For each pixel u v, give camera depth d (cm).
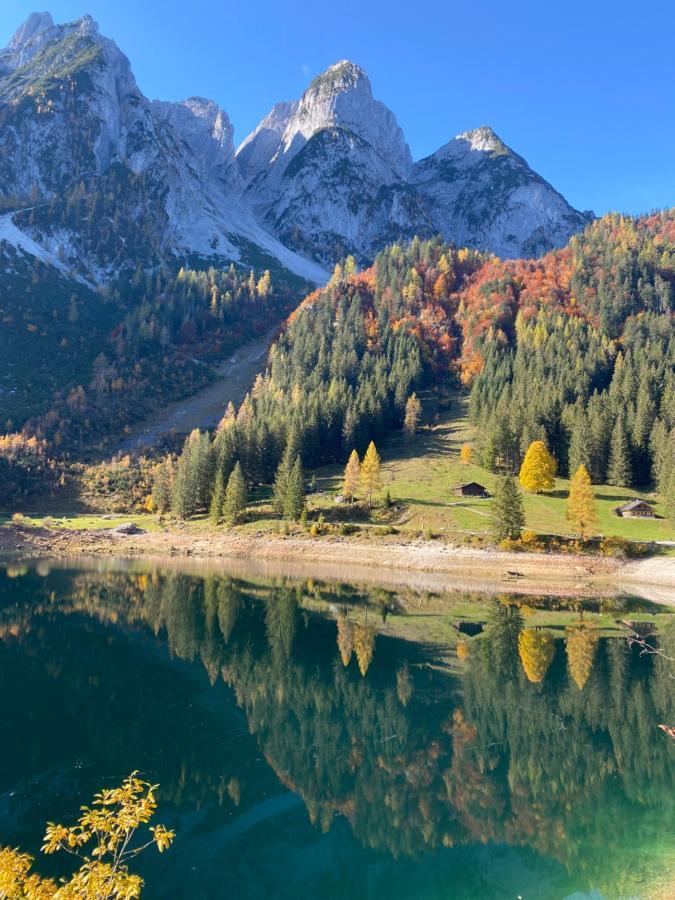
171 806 2462
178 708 3534
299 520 11425
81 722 3244
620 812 2498
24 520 11894
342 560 10019
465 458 14012
